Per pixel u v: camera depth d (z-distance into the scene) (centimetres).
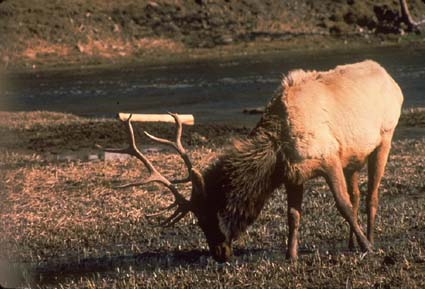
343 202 3453
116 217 4478
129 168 5772
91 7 19475
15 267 3753
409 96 10481
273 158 3369
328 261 3347
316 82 3484
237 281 3184
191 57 17562
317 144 3384
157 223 4347
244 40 18712
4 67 16738
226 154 3391
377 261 3306
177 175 5353
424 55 15475
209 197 3359
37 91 13650
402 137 7056
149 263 3709
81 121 8712
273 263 3369
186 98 11606
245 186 3353
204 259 3691
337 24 19225
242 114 9581
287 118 3372
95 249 4003
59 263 3809
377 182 3703
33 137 7638
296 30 19200
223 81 13412
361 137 3525
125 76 15112
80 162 6181
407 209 4309
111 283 3369
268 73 14175
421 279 3066
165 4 19838
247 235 3981
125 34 18862
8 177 5609
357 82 3578
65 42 18200
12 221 4484
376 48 17400
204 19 19550
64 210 4691
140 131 7562
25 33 18200
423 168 5300
